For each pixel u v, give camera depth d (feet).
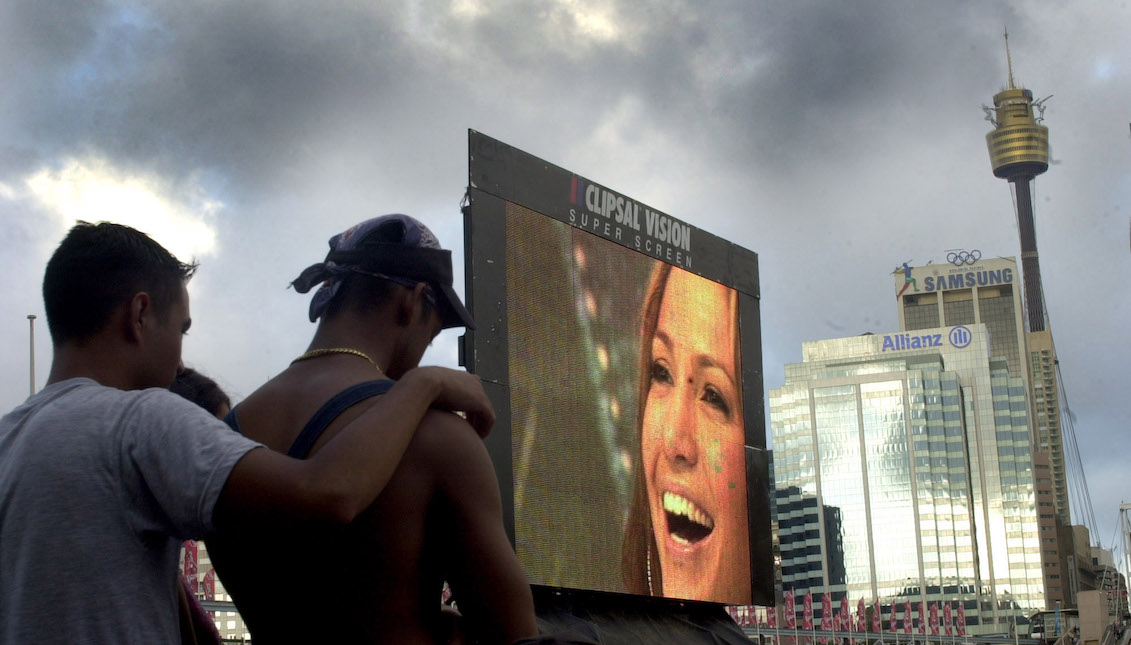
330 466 6.93
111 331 8.36
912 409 555.28
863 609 487.20
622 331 40.22
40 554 7.38
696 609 40.93
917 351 602.85
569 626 35.55
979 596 531.09
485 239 35.94
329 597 7.61
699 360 43.24
